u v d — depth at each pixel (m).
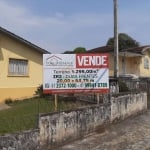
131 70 40.09
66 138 12.45
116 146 12.47
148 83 25.94
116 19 21.19
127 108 18.23
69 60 14.64
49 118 11.43
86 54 14.85
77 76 14.73
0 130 11.74
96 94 16.14
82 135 13.51
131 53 37.09
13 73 22.19
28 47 23.17
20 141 9.94
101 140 13.30
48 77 14.46
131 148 12.25
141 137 13.98
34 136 10.60
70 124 12.70
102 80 15.03
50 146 11.47
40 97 20.58
